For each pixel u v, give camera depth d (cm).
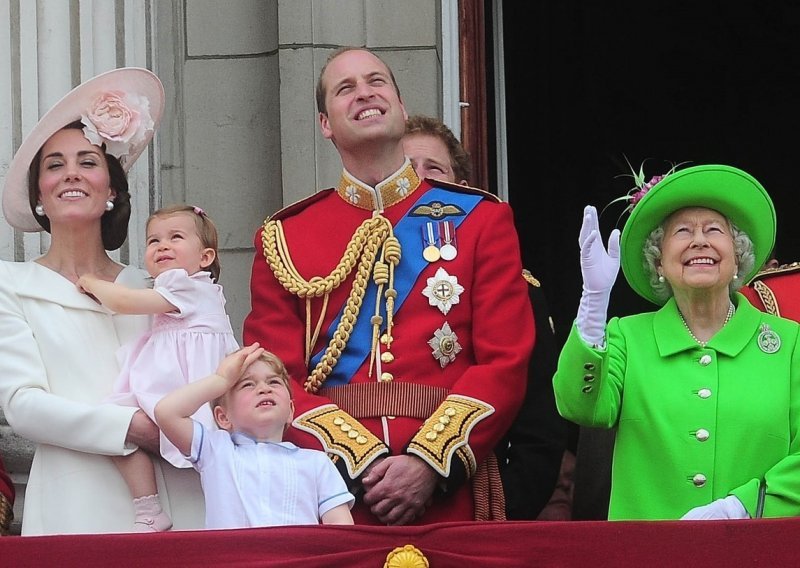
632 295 3472
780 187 3803
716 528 1586
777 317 1873
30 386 1848
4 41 2412
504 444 2073
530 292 2133
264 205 2627
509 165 3578
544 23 3662
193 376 1881
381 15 2664
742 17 3772
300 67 2606
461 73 2772
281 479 1766
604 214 3684
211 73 2658
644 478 1794
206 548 1597
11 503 1906
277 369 1819
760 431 1770
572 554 1591
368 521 1844
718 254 1822
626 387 1830
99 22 2516
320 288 1972
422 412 1897
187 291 1916
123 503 1839
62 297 1902
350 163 2039
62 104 1959
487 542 1598
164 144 2648
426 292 1952
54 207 1941
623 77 3750
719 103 3781
